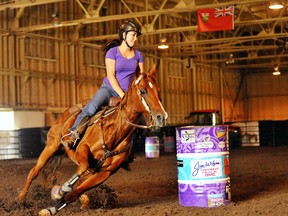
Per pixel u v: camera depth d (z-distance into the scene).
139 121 7.43
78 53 29.81
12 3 23.20
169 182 12.12
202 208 7.75
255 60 47.44
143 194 10.10
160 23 35.59
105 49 8.03
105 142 7.41
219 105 44.59
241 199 8.76
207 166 7.87
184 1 23.94
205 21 23.97
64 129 8.17
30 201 9.03
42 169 8.77
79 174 7.29
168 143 29.31
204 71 42.47
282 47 34.03
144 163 18.92
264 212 7.19
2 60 25.42
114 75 7.71
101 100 7.78
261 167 15.37
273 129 34.22
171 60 37.84
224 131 8.01
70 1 29.17
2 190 11.30
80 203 8.65
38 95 27.25
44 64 27.72
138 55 7.83
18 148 25.06
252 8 34.22
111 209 8.15
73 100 29.38
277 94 47.69
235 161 18.34
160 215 7.32
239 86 47.88
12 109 25.73
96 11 25.39
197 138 7.91
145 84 7.09
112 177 13.39
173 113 37.97
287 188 10.23
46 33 27.89
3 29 25.38
